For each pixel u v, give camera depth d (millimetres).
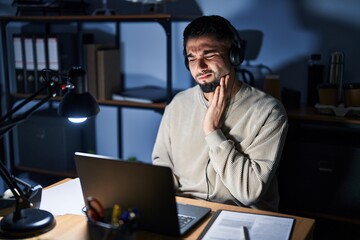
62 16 2371
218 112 1616
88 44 2441
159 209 1129
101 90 2438
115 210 994
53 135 2547
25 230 1139
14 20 2457
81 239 1120
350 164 1944
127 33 2602
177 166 1774
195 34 1634
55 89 1215
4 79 2826
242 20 2330
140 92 2445
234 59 1621
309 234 1206
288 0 2230
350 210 1977
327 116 1958
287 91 2148
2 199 1328
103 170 1161
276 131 1599
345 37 2162
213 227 1209
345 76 2193
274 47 2297
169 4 2457
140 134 2695
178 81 2520
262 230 1183
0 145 2883
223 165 1538
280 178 2090
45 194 1518
